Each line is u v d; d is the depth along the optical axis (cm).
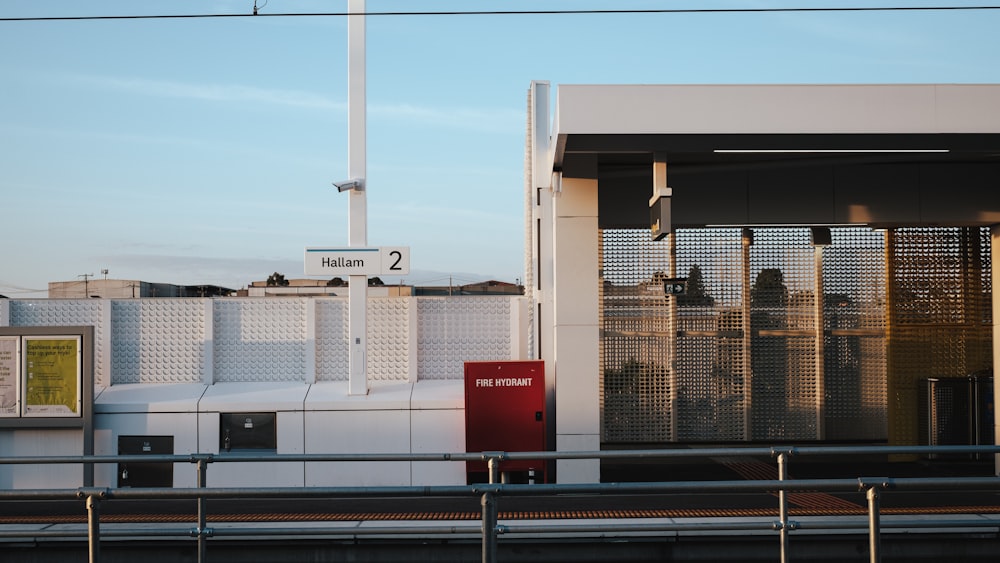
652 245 1764
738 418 1770
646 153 1498
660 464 1753
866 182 1661
